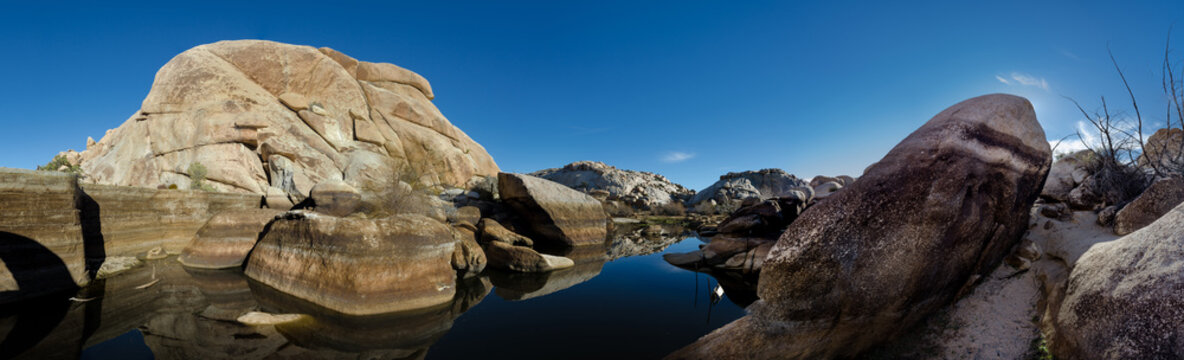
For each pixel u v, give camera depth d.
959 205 3.43
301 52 32.53
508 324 5.53
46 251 6.33
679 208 34.72
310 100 32.00
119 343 4.56
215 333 4.88
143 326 5.11
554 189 16.09
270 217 9.93
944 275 3.62
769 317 3.48
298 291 6.47
